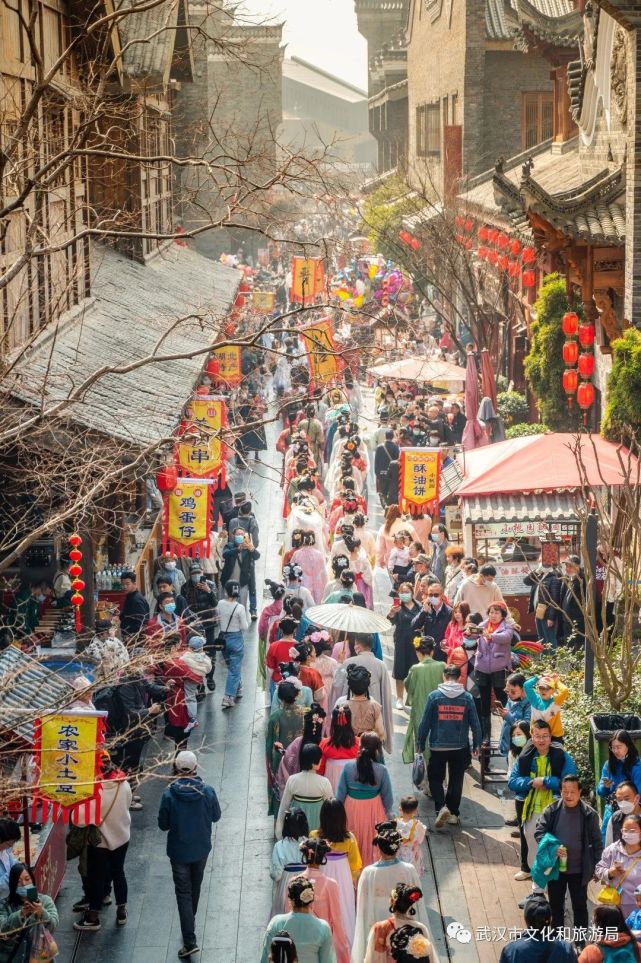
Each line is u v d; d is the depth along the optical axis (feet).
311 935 65.57
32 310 126.52
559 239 152.87
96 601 128.88
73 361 126.93
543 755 87.97
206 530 135.03
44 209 135.13
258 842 100.89
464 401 225.15
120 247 217.36
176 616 121.70
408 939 59.62
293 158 106.83
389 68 543.80
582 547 100.63
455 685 99.86
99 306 174.40
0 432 94.02
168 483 130.93
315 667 109.50
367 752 83.97
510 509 131.75
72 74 151.53
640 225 140.97
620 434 134.62
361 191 389.39
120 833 87.10
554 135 263.49
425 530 155.74
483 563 139.44
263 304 263.29
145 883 94.84
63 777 76.43
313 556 136.98
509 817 103.14
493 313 274.57
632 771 83.66
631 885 74.02
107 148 162.91
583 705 99.09
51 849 86.69
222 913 90.38
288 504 168.04
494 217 228.84
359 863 77.97
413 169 400.88
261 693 132.57
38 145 115.24
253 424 96.07
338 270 316.81
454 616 118.11
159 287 209.87
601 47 174.19
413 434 195.72
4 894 72.84
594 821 77.15
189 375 154.40
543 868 76.95
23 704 77.05
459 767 100.07
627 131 146.10
